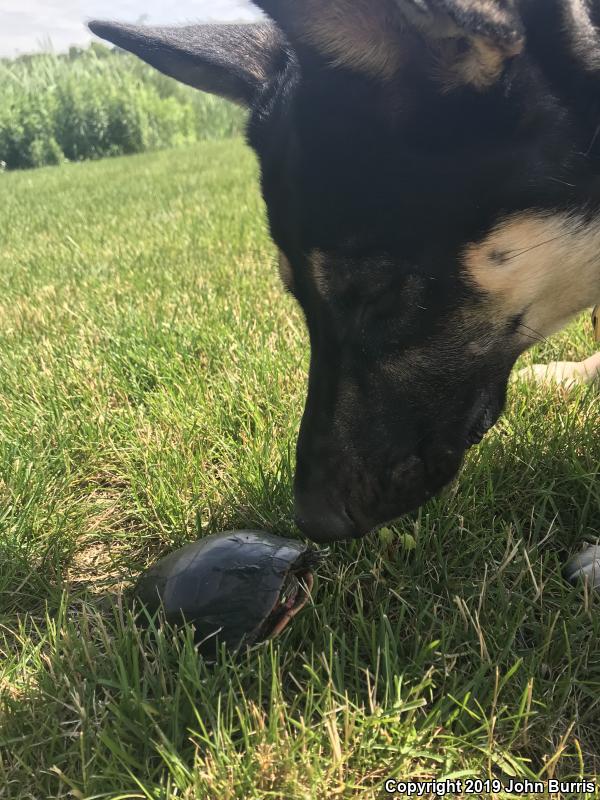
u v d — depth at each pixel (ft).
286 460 1.43
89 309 2.55
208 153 10.14
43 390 1.91
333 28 0.94
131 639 1.03
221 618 1.02
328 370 1.11
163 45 1.36
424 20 0.87
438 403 1.13
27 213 5.77
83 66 13.94
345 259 1.03
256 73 1.33
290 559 1.06
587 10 1.00
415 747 0.87
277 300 2.48
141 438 1.65
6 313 2.68
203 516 1.40
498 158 1.00
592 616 1.03
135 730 0.91
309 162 1.03
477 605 1.11
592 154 1.03
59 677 1.01
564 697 0.93
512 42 0.90
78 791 0.83
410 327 1.07
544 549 1.26
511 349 1.16
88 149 12.79
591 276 1.14
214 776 0.85
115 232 4.26
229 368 1.94
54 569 1.32
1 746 0.94
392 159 1.00
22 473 1.52
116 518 1.48
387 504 1.14
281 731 0.90
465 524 1.28
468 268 1.05
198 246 3.51
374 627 1.02
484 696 0.95
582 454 1.44
